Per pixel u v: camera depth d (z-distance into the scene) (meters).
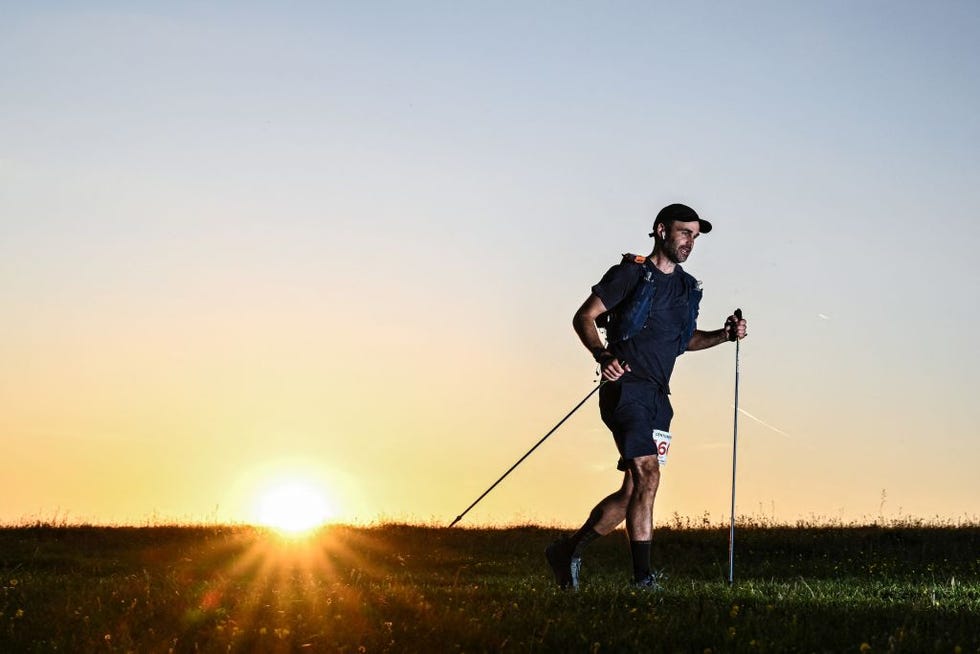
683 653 6.29
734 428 9.87
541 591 8.61
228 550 16.64
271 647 6.38
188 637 6.72
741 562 16.14
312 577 11.10
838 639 6.60
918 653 6.25
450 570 14.83
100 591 8.68
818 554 16.75
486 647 6.41
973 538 17.41
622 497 9.27
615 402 9.21
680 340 9.28
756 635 6.64
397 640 6.54
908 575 13.30
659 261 9.33
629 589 8.63
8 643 6.55
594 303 9.12
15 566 14.62
